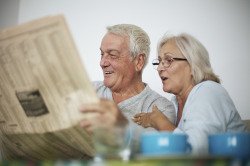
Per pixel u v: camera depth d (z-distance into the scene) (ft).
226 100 4.33
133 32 5.57
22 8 6.63
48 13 6.49
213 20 5.70
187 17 5.81
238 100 5.45
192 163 1.90
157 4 5.96
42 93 3.04
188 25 5.78
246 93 5.45
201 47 4.98
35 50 2.94
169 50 4.97
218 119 4.06
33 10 6.57
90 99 2.86
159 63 5.10
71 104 2.94
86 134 3.09
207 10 5.74
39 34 2.88
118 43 5.49
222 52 5.59
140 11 6.02
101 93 5.62
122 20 6.10
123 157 2.02
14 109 3.30
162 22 5.90
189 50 4.89
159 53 5.11
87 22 6.23
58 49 2.87
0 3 6.75
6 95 3.27
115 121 2.75
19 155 3.90
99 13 6.21
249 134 2.58
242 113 5.41
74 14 6.31
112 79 5.50
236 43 5.58
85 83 2.86
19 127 3.39
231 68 5.53
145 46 5.60
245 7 5.63
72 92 2.92
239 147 2.55
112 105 2.80
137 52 5.52
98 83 5.79
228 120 4.21
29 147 3.65
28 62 3.00
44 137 3.35
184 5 5.84
